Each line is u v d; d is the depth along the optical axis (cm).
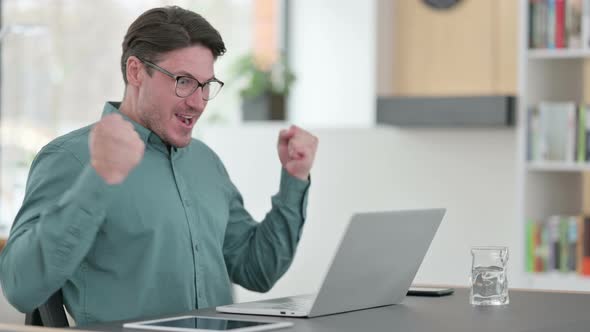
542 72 454
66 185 222
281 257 252
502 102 442
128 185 229
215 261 247
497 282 214
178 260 235
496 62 484
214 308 210
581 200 470
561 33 435
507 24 483
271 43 589
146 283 229
